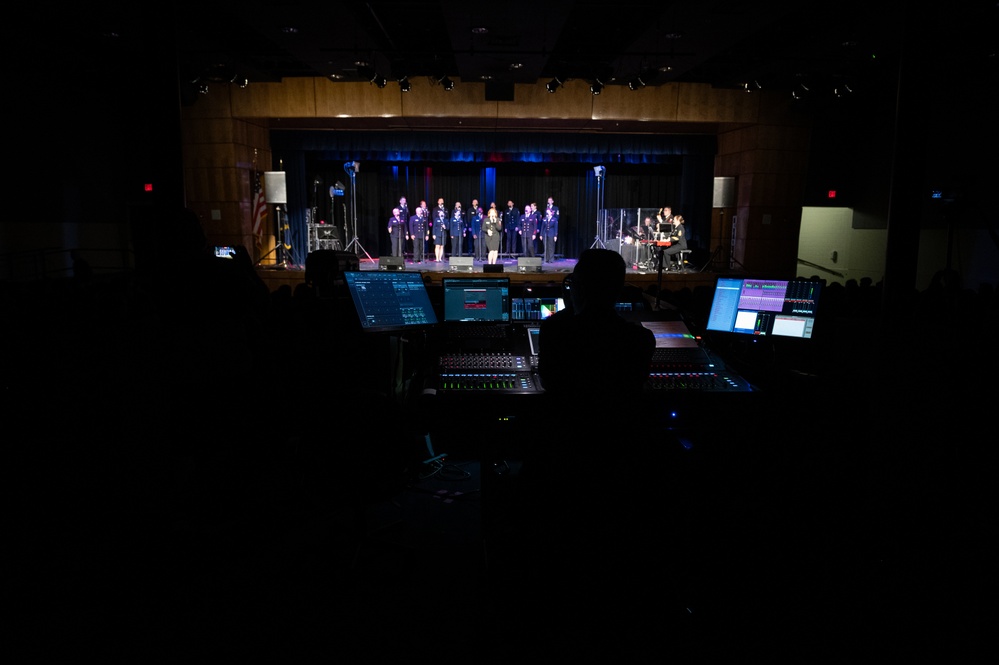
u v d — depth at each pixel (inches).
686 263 450.6
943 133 355.3
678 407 95.0
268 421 90.9
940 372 130.6
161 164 124.6
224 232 410.6
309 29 274.1
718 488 99.8
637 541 63.1
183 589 91.6
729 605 85.9
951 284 207.2
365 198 546.9
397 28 310.8
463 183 550.3
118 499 116.9
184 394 86.0
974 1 227.8
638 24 285.1
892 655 77.4
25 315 197.0
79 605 87.6
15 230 392.8
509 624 72.9
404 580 93.6
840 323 149.8
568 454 63.9
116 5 251.9
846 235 448.1
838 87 346.0
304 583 93.0
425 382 98.0
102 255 443.2
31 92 363.3
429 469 133.8
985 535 100.0
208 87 398.0
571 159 502.3
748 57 323.9
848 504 100.4
